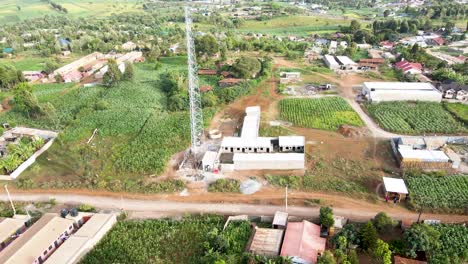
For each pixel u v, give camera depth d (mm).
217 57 164500
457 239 55125
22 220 61938
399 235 57219
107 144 90250
